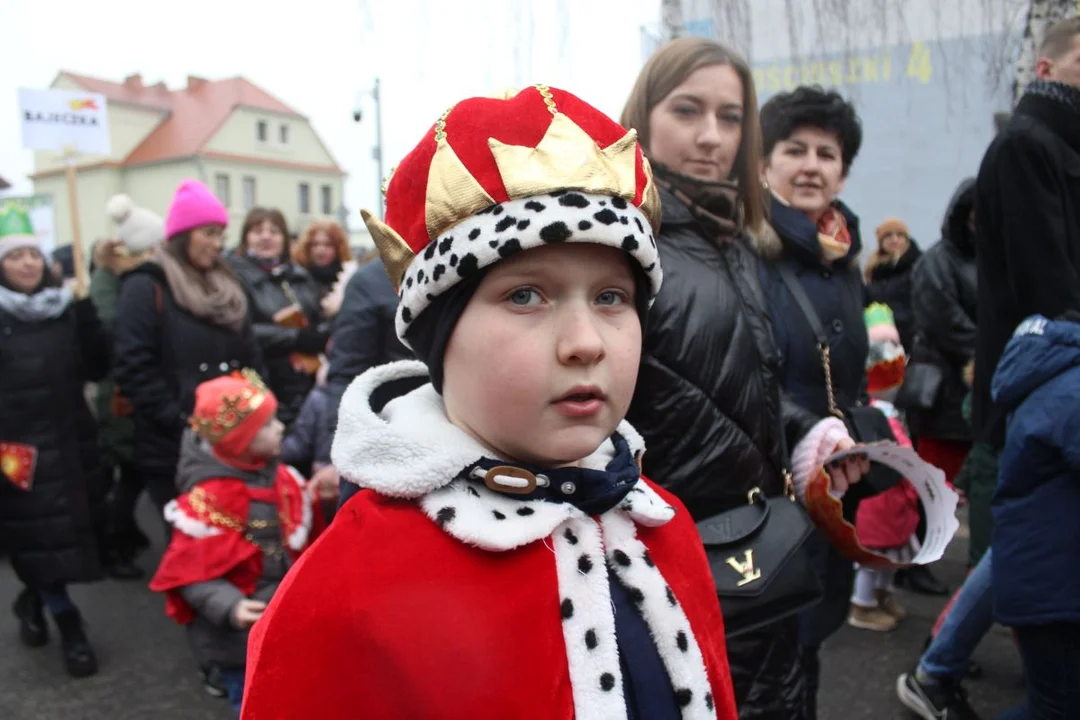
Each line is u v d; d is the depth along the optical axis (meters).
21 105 5.38
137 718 2.70
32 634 3.30
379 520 0.78
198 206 3.12
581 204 0.72
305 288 4.27
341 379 2.50
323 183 33.91
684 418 1.30
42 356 3.08
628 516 0.88
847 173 2.19
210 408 2.19
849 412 1.78
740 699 1.38
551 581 0.78
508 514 0.77
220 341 3.13
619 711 0.75
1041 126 2.22
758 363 1.41
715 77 1.44
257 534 2.22
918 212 4.28
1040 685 1.96
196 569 2.11
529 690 0.73
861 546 1.42
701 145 1.44
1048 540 1.89
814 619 1.83
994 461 2.76
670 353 1.29
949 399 3.63
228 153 31.62
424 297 0.78
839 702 2.70
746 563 1.27
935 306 3.56
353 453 0.81
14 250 3.14
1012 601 1.94
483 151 0.75
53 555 2.99
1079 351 1.90
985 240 2.39
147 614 3.60
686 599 0.92
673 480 1.31
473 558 0.76
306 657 0.73
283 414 3.90
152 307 3.04
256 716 0.73
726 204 1.42
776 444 1.46
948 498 1.46
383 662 0.72
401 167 0.83
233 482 2.22
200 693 2.88
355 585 0.74
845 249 1.95
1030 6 2.34
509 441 0.76
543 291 0.74
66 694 2.88
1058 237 2.19
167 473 3.11
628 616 0.82
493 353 0.74
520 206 0.72
